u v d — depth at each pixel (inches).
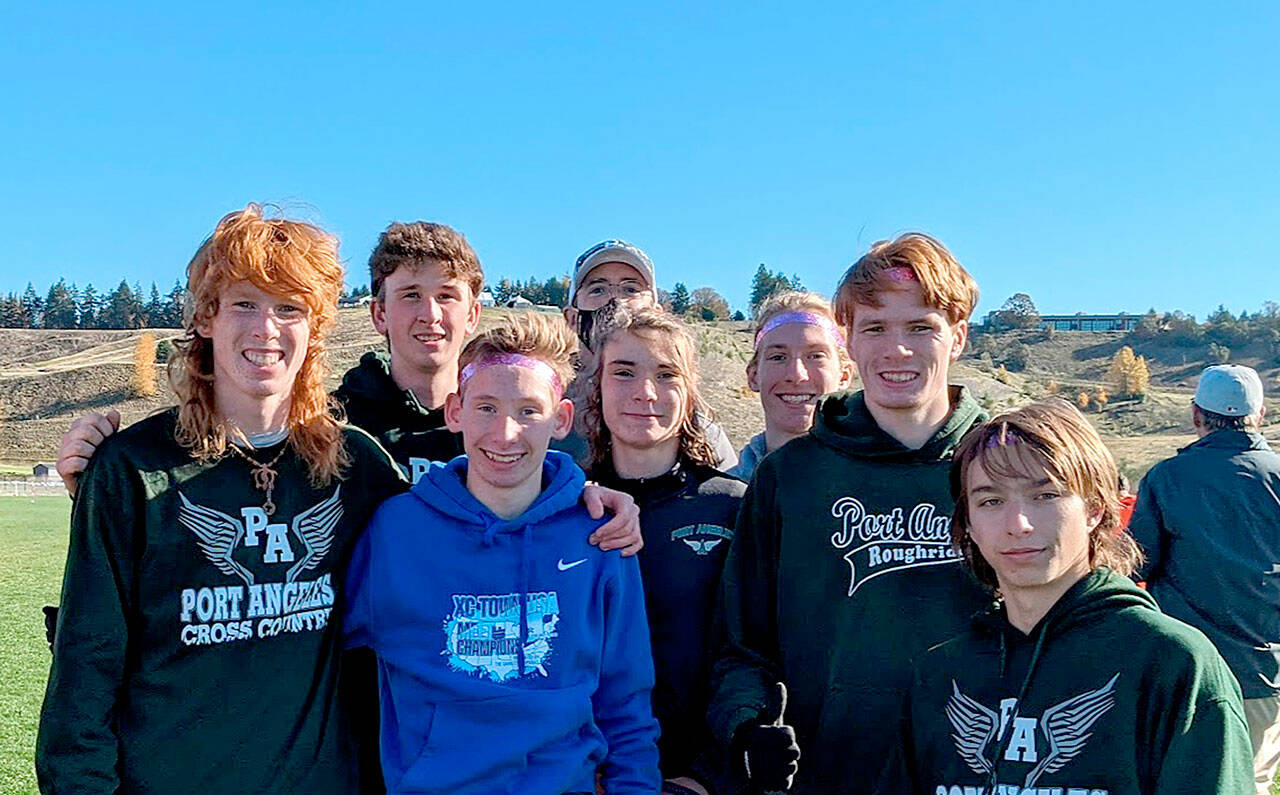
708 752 137.8
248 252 113.8
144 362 3764.8
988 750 104.9
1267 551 210.7
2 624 498.6
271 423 120.3
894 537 126.9
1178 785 93.5
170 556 111.6
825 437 134.0
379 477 131.5
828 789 126.0
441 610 121.2
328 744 118.6
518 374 125.5
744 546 138.1
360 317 3750.0
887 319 127.4
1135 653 99.4
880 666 124.5
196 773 110.3
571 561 125.8
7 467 2743.6
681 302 5408.5
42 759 106.0
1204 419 224.4
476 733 116.1
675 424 147.8
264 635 115.3
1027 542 103.3
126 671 111.3
